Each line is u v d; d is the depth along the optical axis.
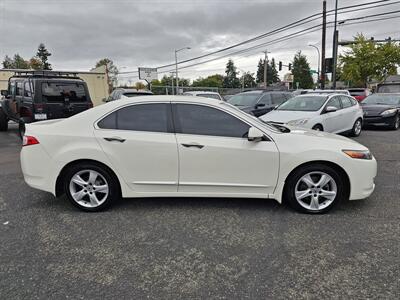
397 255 2.92
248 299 2.36
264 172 3.77
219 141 3.75
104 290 2.46
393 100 12.46
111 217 3.79
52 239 3.27
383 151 7.58
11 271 2.71
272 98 11.28
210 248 3.08
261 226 3.53
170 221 3.67
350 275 2.63
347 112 9.25
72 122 3.89
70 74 9.88
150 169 3.81
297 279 2.59
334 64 21.12
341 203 4.17
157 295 2.41
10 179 5.38
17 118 8.94
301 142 3.79
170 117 3.84
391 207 4.04
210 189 3.84
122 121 3.85
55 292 2.44
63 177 3.92
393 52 30.44
